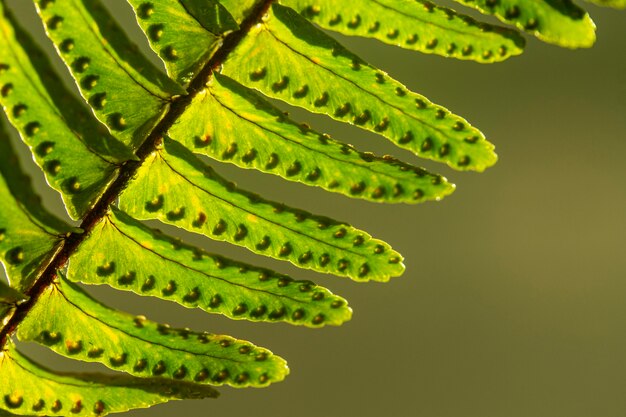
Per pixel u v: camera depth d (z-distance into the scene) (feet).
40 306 0.93
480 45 0.93
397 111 0.94
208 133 0.94
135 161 0.93
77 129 0.91
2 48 0.89
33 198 0.91
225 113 0.94
